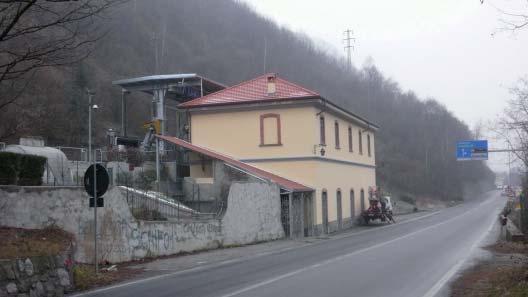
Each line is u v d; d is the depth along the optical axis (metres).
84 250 16.48
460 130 117.25
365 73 119.69
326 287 12.22
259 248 23.59
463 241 24.28
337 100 98.44
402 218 53.09
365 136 49.03
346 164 41.56
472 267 15.41
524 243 22.19
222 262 18.34
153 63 72.81
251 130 35.22
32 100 28.94
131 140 43.47
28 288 11.57
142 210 21.80
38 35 8.38
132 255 18.30
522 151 33.50
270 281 13.32
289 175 34.28
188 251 21.38
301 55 104.69
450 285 12.28
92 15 8.62
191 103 36.28
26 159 18.31
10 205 16.17
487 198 120.69
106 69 63.81
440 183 109.31
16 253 12.20
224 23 93.12
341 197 39.41
